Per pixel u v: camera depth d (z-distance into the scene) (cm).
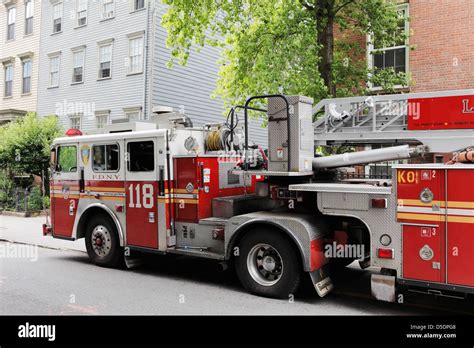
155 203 657
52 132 1622
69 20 1998
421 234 446
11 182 1689
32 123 1616
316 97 1012
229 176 689
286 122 552
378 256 474
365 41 1149
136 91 1728
